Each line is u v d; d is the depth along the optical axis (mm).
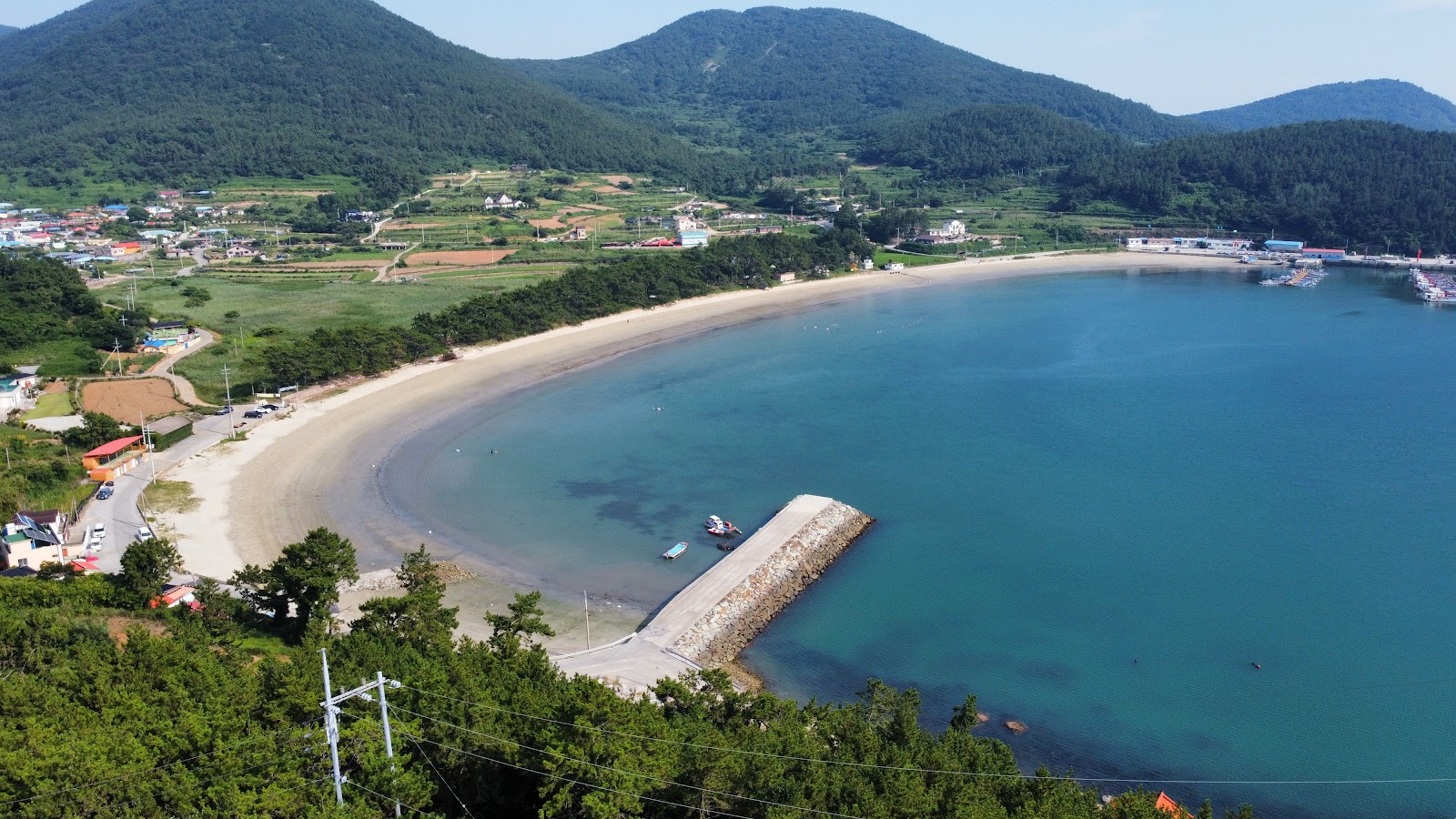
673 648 102188
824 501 140000
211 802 59500
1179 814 68250
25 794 57375
